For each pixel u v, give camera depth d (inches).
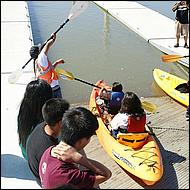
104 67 318.0
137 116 163.9
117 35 420.8
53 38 212.1
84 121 87.5
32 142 106.1
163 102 243.6
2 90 236.8
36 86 126.0
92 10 549.0
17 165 156.0
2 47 327.0
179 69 323.9
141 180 158.6
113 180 160.4
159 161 159.6
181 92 242.2
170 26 431.8
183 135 200.1
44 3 585.6
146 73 305.7
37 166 104.3
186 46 347.3
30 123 127.2
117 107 198.5
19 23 419.2
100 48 370.9
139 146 168.6
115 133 171.9
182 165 173.5
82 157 87.7
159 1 607.8
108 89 227.1
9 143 172.9
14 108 210.7
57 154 88.7
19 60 292.7
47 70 195.6
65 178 85.8
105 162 173.8
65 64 322.3
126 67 319.9
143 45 382.9
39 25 461.4
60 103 103.0
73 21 482.3
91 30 440.8
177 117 221.1
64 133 88.3
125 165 161.2
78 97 254.2
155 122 214.5
